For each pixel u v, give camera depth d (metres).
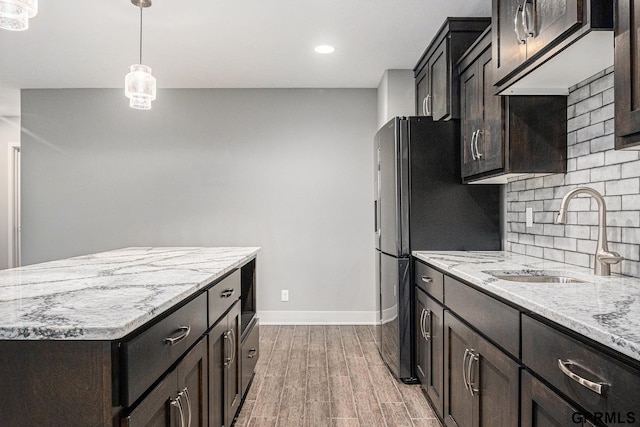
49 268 2.01
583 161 2.11
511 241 2.90
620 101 1.27
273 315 4.66
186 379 1.52
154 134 4.63
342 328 4.48
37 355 1.00
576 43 1.50
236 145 4.63
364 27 3.12
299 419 2.49
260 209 4.64
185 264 2.15
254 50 3.55
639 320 1.07
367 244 4.64
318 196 4.64
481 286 1.73
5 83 4.43
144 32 3.17
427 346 2.67
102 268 2.00
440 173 3.04
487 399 1.69
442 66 3.12
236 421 2.46
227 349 2.13
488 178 2.61
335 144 4.64
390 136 3.16
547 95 2.26
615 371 0.93
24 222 4.64
